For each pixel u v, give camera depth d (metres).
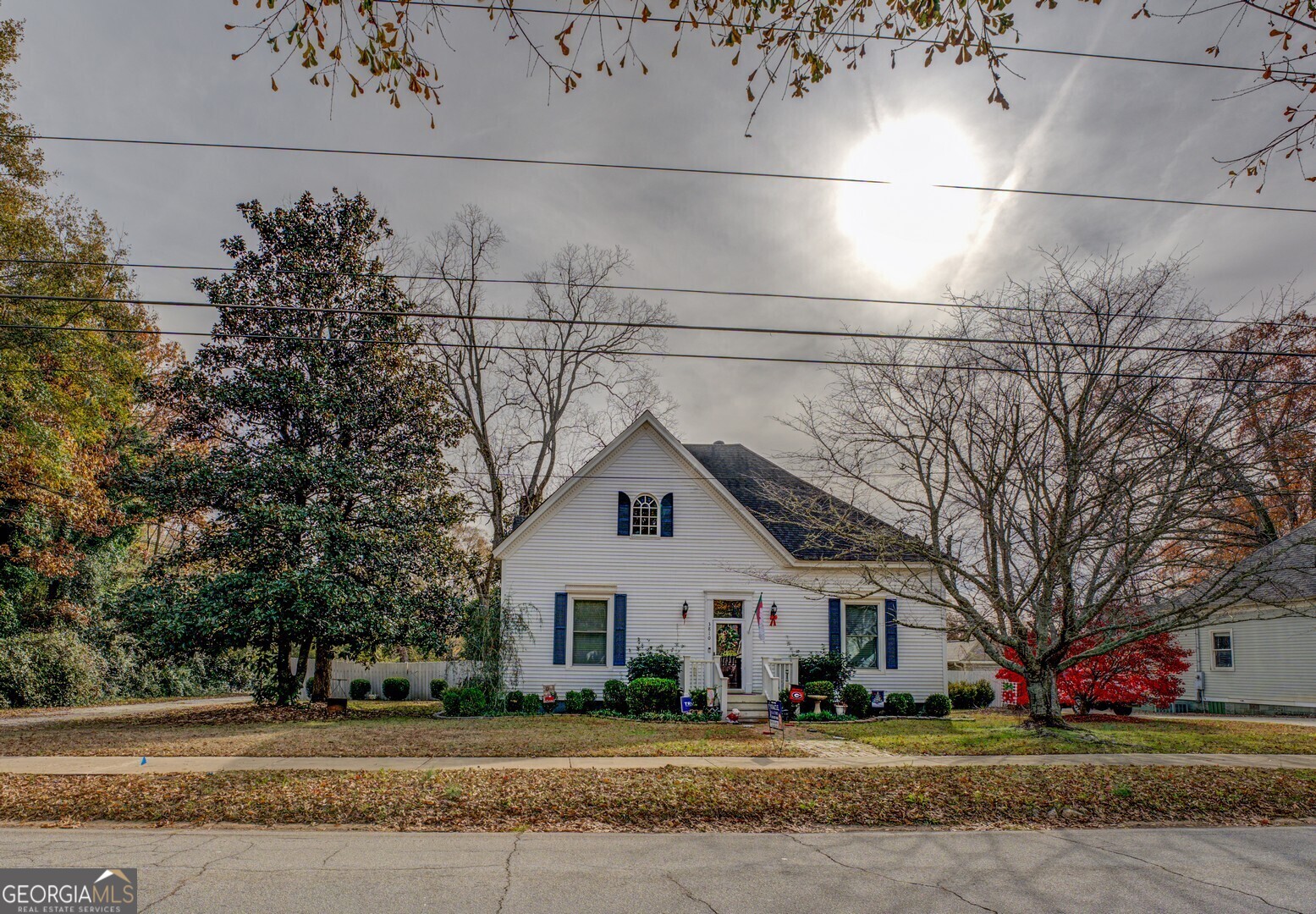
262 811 10.07
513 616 22.50
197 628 20.55
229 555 21.94
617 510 23.83
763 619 23.45
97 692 28.67
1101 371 16.62
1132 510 15.86
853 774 12.14
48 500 24.83
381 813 10.03
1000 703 28.62
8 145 21.48
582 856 8.48
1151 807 10.86
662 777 11.84
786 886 7.51
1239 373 15.74
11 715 22.67
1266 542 28.17
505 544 23.42
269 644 22.11
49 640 26.98
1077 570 18.25
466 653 23.55
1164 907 7.03
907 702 22.69
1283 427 15.90
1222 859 8.61
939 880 7.74
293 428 23.47
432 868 7.92
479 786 11.16
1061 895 7.32
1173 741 16.12
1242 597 16.11
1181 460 16.23
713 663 22.59
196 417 22.88
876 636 23.80
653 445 24.23
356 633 21.44
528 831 9.53
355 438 23.80
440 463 25.20
